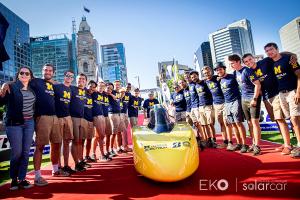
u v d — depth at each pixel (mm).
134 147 4371
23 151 4465
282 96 5094
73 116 5719
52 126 5000
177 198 3350
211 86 6938
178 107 8359
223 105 6801
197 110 7555
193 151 4055
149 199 3400
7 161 8531
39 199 3744
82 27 90938
